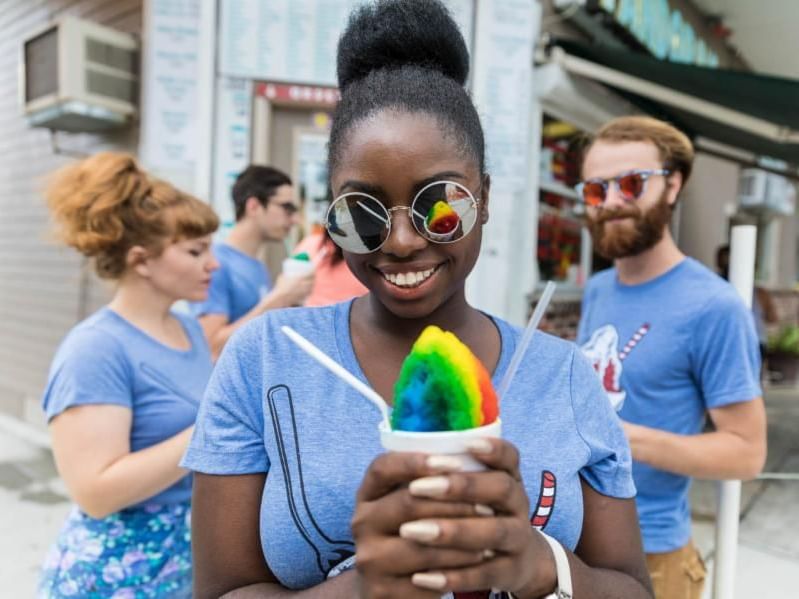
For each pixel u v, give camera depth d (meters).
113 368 1.60
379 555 0.69
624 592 0.95
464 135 0.95
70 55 3.90
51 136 5.15
